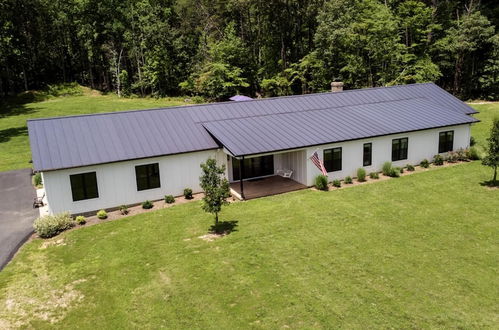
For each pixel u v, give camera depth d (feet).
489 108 144.97
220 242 56.39
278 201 71.56
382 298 42.70
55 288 47.65
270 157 86.58
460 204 67.51
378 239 55.88
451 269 48.06
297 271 48.34
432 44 170.40
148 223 64.23
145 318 41.42
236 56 193.26
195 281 47.32
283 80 180.96
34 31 209.97
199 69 199.41
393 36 162.40
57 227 62.39
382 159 85.51
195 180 76.84
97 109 173.99
